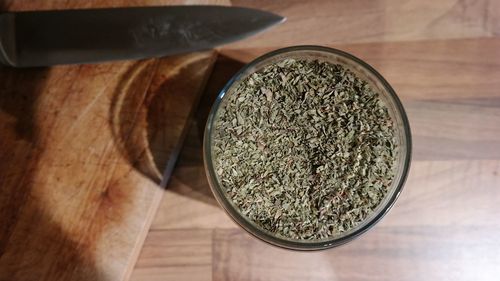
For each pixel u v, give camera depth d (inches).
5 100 8.8
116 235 8.6
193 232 9.0
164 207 9.0
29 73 8.9
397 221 9.0
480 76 9.3
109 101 8.9
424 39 9.3
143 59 9.0
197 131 9.2
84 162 8.7
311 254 9.0
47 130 8.8
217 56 9.3
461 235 9.0
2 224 8.5
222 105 8.5
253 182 8.4
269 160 8.5
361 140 8.5
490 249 8.9
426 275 8.9
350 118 8.5
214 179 7.9
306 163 8.4
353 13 9.3
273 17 8.7
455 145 9.1
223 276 8.9
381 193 8.3
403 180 8.0
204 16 8.7
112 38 8.7
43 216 8.6
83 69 8.9
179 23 8.7
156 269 8.9
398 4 9.3
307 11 9.4
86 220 8.6
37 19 8.6
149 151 8.8
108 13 8.7
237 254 9.0
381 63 9.3
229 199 8.1
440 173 9.1
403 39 9.3
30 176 8.7
